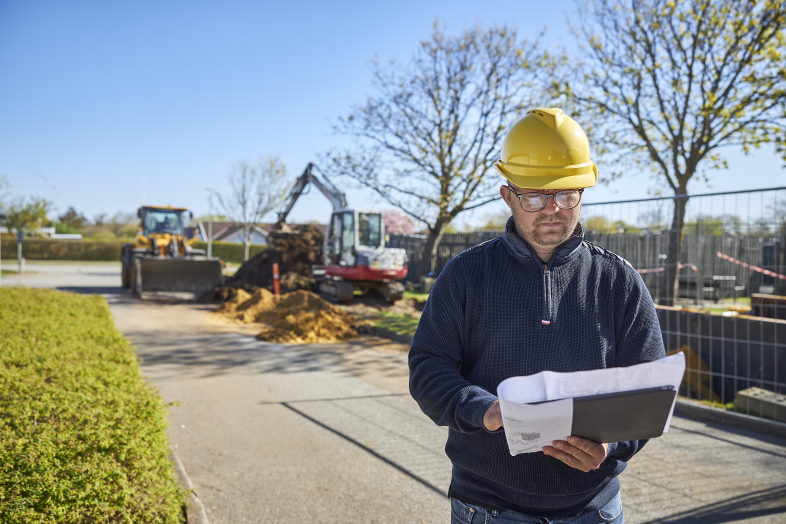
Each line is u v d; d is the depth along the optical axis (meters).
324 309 13.01
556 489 1.78
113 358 6.11
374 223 18.02
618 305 1.89
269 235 21.92
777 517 3.76
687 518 3.76
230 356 9.21
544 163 1.82
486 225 26.55
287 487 4.26
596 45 12.43
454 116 17.25
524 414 1.45
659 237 8.59
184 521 3.50
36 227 43.09
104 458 3.21
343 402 6.59
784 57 10.84
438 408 1.76
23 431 3.40
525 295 1.85
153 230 20.81
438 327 1.90
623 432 1.56
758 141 11.48
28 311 9.19
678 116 11.40
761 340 6.54
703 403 6.27
